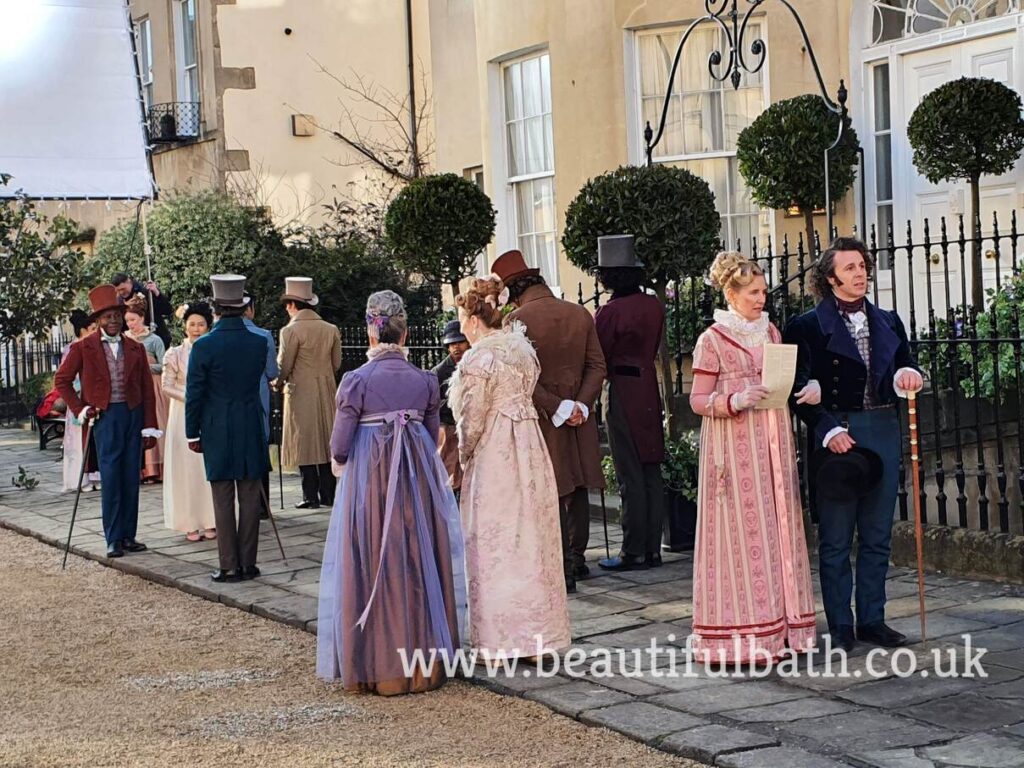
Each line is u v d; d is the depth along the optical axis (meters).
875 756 4.70
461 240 11.94
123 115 11.94
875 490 6.11
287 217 19.22
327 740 5.37
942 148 10.04
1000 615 6.51
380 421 6.14
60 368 9.53
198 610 7.91
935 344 7.93
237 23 18.94
